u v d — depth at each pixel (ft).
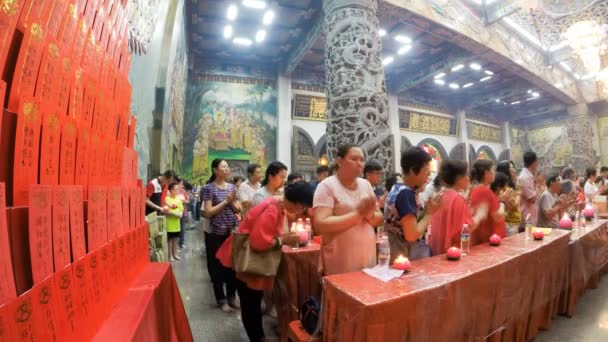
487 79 46.78
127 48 5.01
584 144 51.24
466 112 57.31
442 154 52.85
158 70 16.55
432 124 52.85
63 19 2.93
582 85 52.08
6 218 2.02
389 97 48.19
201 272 13.99
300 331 5.40
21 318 2.02
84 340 2.87
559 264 8.26
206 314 9.27
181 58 26.32
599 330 7.84
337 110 18.38
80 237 2.98
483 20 34.12
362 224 5.66
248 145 38.45
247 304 7.04
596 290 10.76
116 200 4.09
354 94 17.99
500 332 5.90
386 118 18.56
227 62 39.24
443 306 4.69
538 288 7.25
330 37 19.72
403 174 6.09
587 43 32.58
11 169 2.25
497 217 8.11
